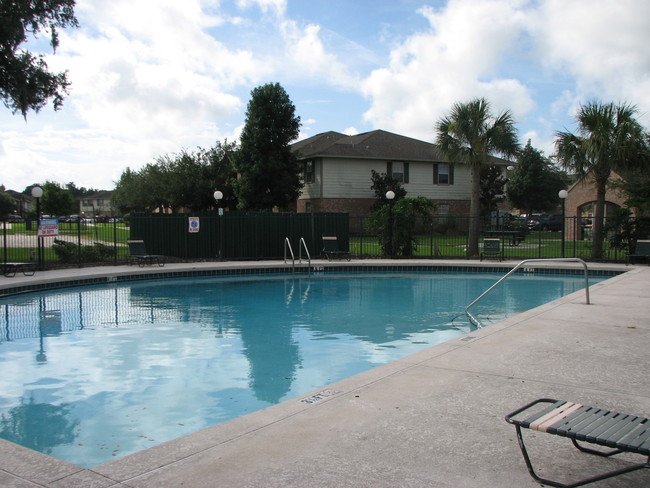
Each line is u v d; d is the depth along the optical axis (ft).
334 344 25.88
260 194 100.01
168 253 62.54
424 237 100.07
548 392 14.29
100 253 59.72
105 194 339.57
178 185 108.06
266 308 36.35
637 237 60.49
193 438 11.27
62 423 15.79
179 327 30.07
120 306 37.29
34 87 52.90
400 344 25.84
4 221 48.37
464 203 116.67
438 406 13.19
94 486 9.12
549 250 75.61
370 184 107.55
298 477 9.46
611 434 8.31
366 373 16.12
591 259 59.62
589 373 16.12
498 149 66.85
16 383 19.76
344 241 67.92
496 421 12.19
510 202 162.71
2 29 47.19
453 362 17.38
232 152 109.70
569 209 99.14
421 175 112.06
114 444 14.25
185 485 9.17
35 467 9.92
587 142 56.75
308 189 109.29
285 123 100.27
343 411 12.84
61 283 44.83
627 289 35.09
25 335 28.04
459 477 9.44
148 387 19.26
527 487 9.07
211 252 64.18
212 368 21.74
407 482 9.25
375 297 41.14
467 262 58.85
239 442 11.03
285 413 12.73
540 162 156.66
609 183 66.64
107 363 22.56
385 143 113.19
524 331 22.34
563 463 10.03
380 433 11.48
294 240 66.90
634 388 14.65
